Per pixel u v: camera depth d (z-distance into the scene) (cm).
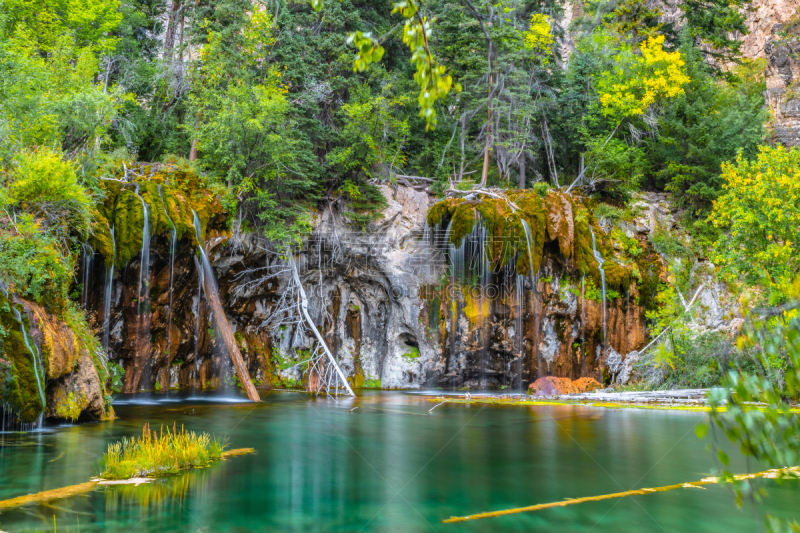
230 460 1237
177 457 1153
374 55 378
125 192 2311
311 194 2970
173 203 2412
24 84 1931
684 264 3141
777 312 303
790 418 284
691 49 3944
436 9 3500
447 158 3681
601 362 2988
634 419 1898
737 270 2470
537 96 3928
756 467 1220
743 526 847
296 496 972
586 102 4034
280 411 2025
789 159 2491
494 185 3794
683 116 3641
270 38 3042
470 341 2983
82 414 1639
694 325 2502
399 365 3033
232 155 2639
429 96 375
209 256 2606
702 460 1293
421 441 1502
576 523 858
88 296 2162
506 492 1025
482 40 3462
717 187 3447
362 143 3056
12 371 1383
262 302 3028
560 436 1584
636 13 4456
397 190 3164
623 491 1036
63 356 1523
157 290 2436
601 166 3472
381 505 934
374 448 1405
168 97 3172
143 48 3744
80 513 847
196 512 868
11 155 1688
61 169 1708
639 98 3744
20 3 2508
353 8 3522
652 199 3469
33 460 1151
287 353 3072
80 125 2083
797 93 4975
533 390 2662
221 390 2730
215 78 2811
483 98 3600
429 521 861
